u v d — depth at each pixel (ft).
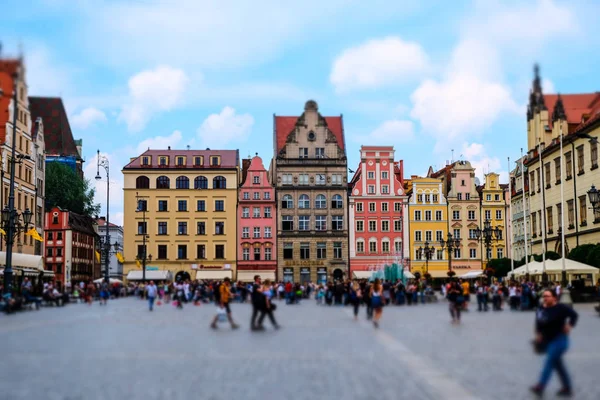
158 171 460.14
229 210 460.55
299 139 470.80
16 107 163.63
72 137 419.95
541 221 332.80
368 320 153.99
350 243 465.47
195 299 256.11
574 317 55.52
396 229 467.11
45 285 238.48
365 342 99.30
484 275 313.94
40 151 375.04
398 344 95.91
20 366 72.95
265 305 126.00
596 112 293.64
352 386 59.52
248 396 55.16
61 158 422.82
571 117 309.63
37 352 86.02
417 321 148.97
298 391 57.26
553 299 57.47
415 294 252.62
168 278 436.76
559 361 55.01
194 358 80.02
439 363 74.38
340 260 462.19
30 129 353.92
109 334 113.80
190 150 469.16
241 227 460.55
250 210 461.78
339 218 466.29
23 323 140.87
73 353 84.94
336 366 72.64
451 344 95.50
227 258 457.68
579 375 64.75
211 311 200.64
